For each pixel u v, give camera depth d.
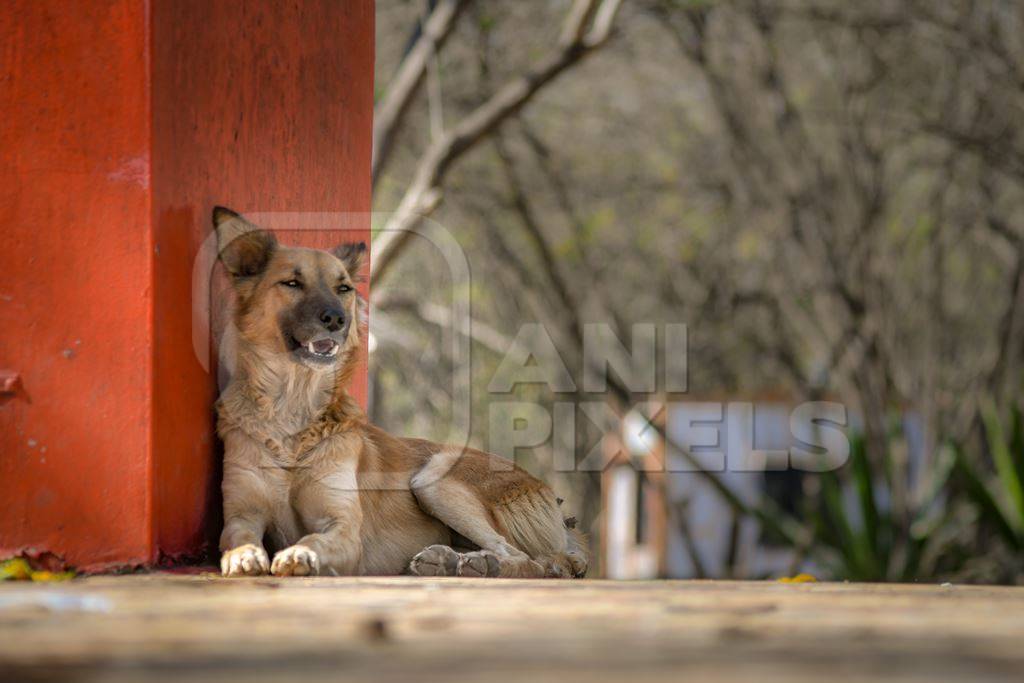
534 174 21.66
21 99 5.86
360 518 6.60
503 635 3.39
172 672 2.81
